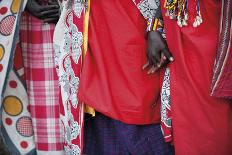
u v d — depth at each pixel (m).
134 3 3.38
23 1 3.63
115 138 3.62
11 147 3.94
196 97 3.19
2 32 3.69
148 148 3.57
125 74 3.41
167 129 3.43
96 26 3.44
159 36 3.33
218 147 3.20
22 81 3.84
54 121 3.85
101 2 3.42
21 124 3.91
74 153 3.56
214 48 3.11
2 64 3.67
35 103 3.85
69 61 3.54
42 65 3.80
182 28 3.18
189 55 3.19
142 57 3.42
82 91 3.41
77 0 3.45
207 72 3.13
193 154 3.26
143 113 3.43
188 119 3.24
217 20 3.12
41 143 3.90
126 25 3.38
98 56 3.41
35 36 3.78
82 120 3.51
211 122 3.17
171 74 3.29
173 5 3.19
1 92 3.67
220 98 3.12
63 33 3.59
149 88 3.43
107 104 3.39
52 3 3.72
